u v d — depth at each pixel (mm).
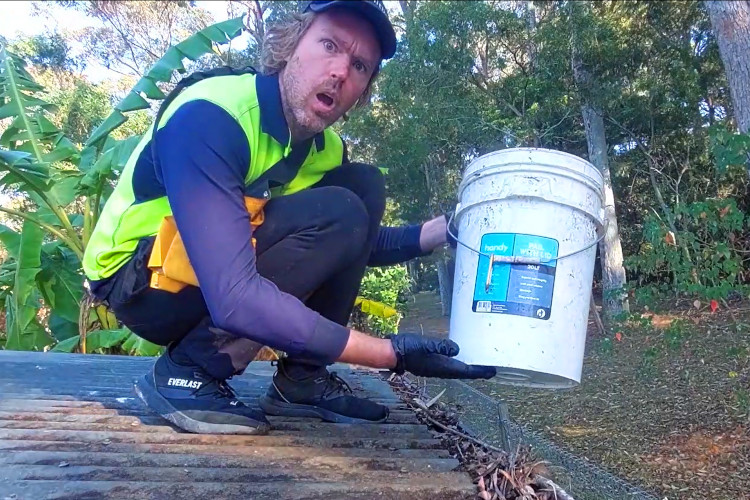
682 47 15047
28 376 2580
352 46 1552
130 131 16688
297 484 1358
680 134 15688
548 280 1655
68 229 5141
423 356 1493
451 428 1931
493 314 1667
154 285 1593
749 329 7473
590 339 12102
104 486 1285
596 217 1754
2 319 6816
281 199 1650
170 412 1687
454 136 13562
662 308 6207
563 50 13133
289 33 1583
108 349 5570
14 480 1304
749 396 7188
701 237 5520
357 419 1938
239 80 1564
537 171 1664
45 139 5547
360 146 17547
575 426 8641
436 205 15977
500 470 1433
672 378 9383
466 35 13086
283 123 1552
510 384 1855
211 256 1351
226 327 1358
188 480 1362
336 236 1639
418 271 27469
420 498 1336
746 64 7855
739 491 6219
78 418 1798
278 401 1960
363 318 10828
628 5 14562
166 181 1420
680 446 7523
